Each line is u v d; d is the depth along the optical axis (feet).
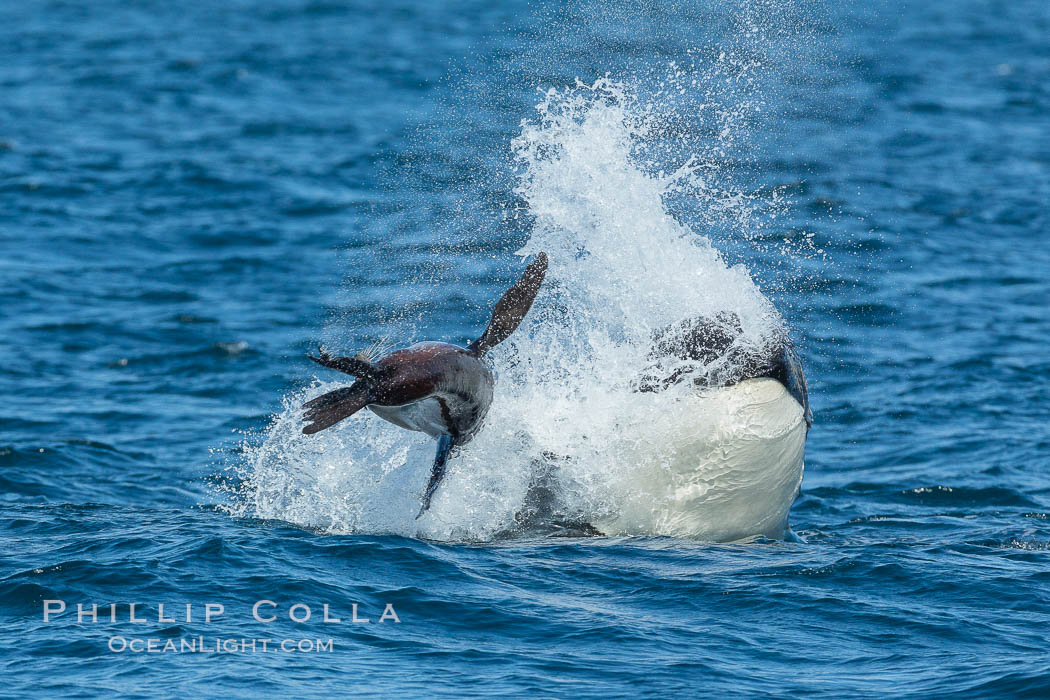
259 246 357.61
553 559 134.31
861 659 109.70
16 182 426.92
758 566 133.28
